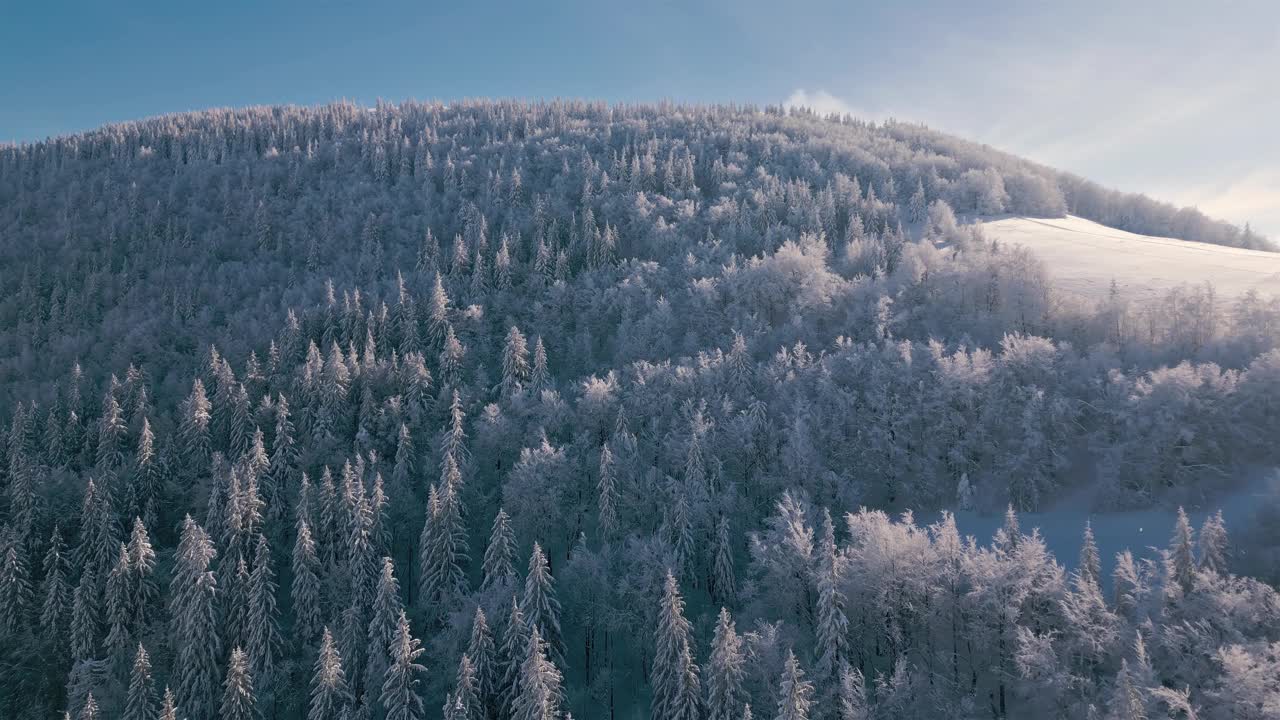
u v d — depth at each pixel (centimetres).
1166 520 6200
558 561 7081
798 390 7694
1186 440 6388
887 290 10531
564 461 7088
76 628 5981
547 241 14688
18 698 5875
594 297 11994
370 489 7400
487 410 8306
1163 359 7869
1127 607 4297
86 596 6044
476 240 14388
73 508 7400
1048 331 9188
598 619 5850
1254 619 3794
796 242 13838
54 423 8538
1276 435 6419
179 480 7944
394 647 5147
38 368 11256
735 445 7206
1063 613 4272
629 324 11019
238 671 5181
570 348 11138
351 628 5772
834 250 14100
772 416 7569
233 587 6119
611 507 6675
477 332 11212
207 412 8675
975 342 9069
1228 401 6462
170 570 6731
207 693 5562
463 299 12175
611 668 6019
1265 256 12356
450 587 6328
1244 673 3372
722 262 12656
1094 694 3888
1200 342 8081
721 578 6031
